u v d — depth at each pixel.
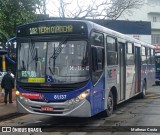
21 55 10.23
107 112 11.52
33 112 9.89
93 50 9.76
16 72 10.25
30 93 9.89
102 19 28.48
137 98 18.22
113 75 12.07
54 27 9.89
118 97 12.84
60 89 9.54
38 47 10.02
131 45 15.30
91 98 9.64
